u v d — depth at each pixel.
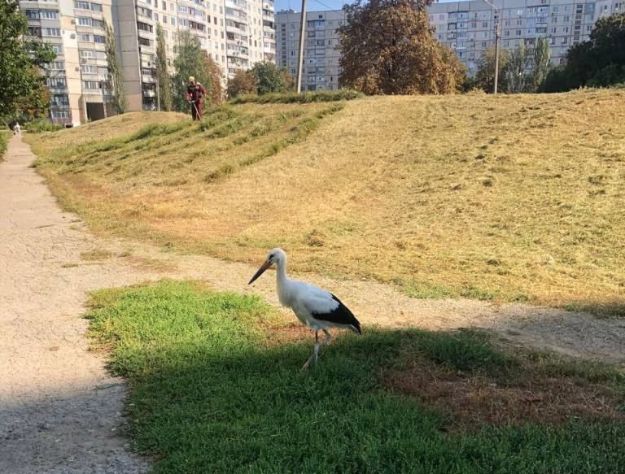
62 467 4.21
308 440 4.32
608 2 112.00
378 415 4.66
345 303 8.01
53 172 24.61
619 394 5.22
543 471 3.93
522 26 123.12
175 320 7.05
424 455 4.09
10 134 57.09
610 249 10.16
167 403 5.06
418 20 41.94
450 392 5.28
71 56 93.75
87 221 14.04
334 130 22.30
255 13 131.25
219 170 18.80
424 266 9.64
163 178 19.22
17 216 15.15
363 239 11.62
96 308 7.85
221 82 103.62
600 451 4.19
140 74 98.38
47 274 9.76
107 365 6.07
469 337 6.57
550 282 8.72
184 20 107.75
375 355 6.08
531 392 5.27
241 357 5.98
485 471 3.93
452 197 13.85
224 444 4.25
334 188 16.16
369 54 42.31
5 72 21.62
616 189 12.99
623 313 7.42
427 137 19.67
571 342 6.57
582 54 59.50
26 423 4.90
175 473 4.01
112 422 4.89
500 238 11.12
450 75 44.09
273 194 16.09
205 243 11.64
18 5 23.70
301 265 9.80
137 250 11.31
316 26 135.88
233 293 8.28
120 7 95.62
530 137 17.45
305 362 5.88
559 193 13.20
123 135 34.09
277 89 86.44
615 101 19.58
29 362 6.19
